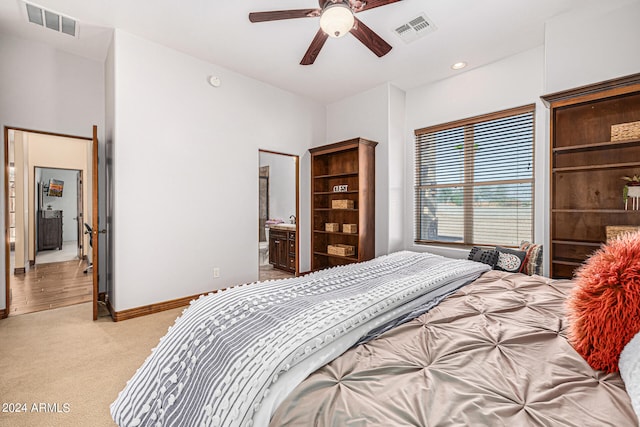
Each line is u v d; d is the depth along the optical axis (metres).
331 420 0.65
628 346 0.73
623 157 2.35
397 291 1.31
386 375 0.80
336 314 1.05
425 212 4.04
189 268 3.33
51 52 3.14
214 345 1.02
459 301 1.36
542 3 2.43
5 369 2.00
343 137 4.61
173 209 3.21
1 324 2.76
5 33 2.89
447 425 0.61
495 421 0.61
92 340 2.43
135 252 2.94
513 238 3.26
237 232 3.76
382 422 0.63
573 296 0.93
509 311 1.23
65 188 9.04
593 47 2.43
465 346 0.93
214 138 3.54
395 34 2.87
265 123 4.07
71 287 4.07
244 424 0.71
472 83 3.56
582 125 2.53
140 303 2.97
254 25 2.78
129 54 2.90
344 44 3.07
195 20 2.70
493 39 2.94
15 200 4.85
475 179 3.55
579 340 0.85
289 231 5.15
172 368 1.11
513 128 3.26
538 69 3.05
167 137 3.16
